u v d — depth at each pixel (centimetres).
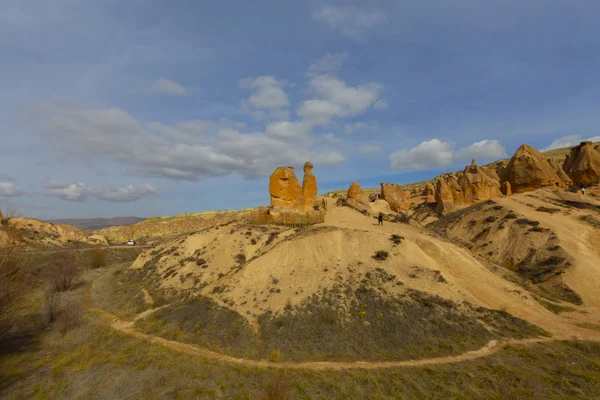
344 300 2814
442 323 2475
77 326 2972
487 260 4322
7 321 3022
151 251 5650
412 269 3155
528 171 6594
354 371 1978
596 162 6438
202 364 2131
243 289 3238
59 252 6650
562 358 2006
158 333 2742
